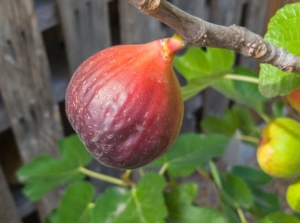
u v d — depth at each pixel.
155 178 0.35
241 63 0.78
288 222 0.32
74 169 0.41
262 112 0.45
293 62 0.16
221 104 0.81
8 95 0.47
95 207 0.34
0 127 0.50
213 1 0.65
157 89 0.17
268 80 0.21
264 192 0.46
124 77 0.17
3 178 0.54
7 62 0.44
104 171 0.67
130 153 0.17
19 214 0.61
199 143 0.40
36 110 0.51
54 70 0.55
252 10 0.70
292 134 0.27
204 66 0.34
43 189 0.41
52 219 0.45
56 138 0.55
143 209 0.33
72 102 0.18
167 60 0.17
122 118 0.17
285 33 0.20
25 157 0.53
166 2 0.13
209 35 0.14
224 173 0.41
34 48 0.46
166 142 0.18
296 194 0.27
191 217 0.36
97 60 0.18
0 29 0.42
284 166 0.27
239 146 0.82
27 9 0.43
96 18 0.51
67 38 0.49
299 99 0.26
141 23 0.57
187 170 0.38
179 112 0.18
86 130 0.18
